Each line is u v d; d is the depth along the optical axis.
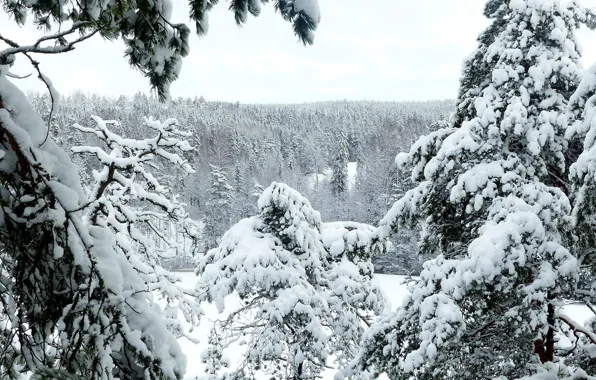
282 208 12.57
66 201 2.35
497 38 9.20
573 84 8.66
